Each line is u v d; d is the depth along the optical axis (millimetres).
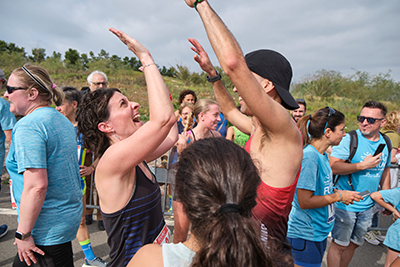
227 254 632
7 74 23344
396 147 3721
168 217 3854
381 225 3824
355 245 2635
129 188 1219
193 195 737
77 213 1830
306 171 1988
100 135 1366
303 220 2096
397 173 3697
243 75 977
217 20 1016
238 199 718
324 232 2104
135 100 17875
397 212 2213
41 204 1581
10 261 2711
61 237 1732
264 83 1238
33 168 1541
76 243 3148
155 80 1192
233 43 984
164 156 4137
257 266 664
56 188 1695
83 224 2643
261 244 679
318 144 2117
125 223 1217
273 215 1222
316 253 2104
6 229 3203
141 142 1100
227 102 1874
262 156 1210
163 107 1126
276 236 1283
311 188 1966
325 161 2117
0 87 3248
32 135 1568
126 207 1201
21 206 1549
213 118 3076
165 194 3734
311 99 22953
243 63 985
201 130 3133
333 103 21188
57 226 1705
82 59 44719
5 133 3354
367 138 2631
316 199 1987
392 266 1817
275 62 1235
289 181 1192
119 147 1116
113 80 28891
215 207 706
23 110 1771
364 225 2537
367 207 2520
